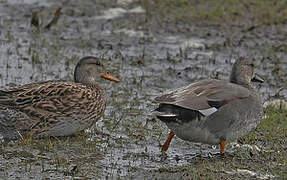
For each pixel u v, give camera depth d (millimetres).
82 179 10391
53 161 11180
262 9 23750
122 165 11195
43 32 21578
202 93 11438
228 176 10750
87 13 23578
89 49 19984
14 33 21281
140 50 20000
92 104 12805
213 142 11844
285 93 16797
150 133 13219
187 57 19453
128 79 17391
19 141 12109
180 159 11742
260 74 18172
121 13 23625
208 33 21547
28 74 17312
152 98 15828
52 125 12398
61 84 12695
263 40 21156
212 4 24312
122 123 13719
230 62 19219
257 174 10953
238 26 22250
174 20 22734
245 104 11750
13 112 12211
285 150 12438
